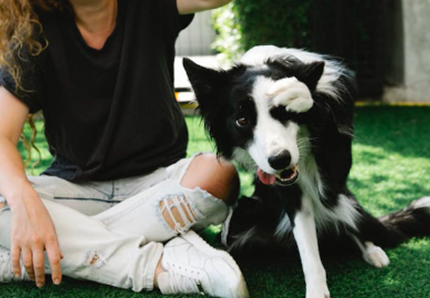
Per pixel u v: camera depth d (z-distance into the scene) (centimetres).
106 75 217
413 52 607
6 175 184
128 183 230
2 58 206
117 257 199
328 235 236
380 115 542
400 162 374
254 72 195
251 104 185
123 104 220
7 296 200
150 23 227
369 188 319
